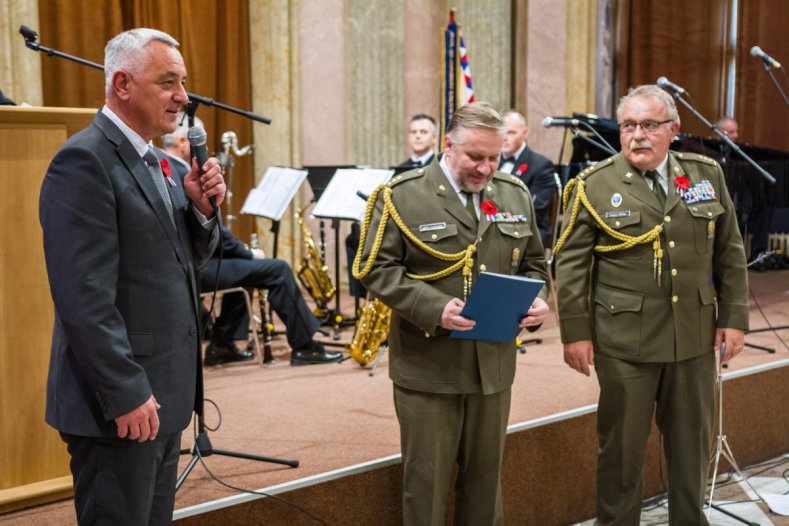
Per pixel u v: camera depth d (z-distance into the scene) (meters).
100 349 1.74
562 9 7.89
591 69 8.12
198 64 6.72
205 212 2.09
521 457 3.20
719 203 2.77
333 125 7.26
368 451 3.01
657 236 2.68
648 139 2.65
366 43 7.21
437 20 7.48
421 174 2.49
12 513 2.51
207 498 2.56
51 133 2.51
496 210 2.47
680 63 8.62
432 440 2.45
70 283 1.74
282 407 3.61
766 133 8.56
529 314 2.33
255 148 7.20
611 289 2.77
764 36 8.46
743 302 2.79
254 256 4.46
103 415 1.83
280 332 5.26
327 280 5.52
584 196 2.78
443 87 6.95
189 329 1.99
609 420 2.82
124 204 1.85
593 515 3.46
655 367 2.75
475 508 2.58
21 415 2.55
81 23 6.12
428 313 2.31
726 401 3.84
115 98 1.90
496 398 2.50
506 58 7.66
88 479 1.89
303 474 2.77
